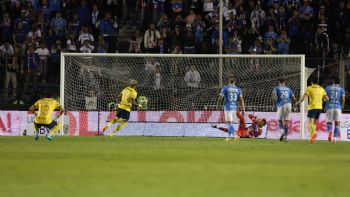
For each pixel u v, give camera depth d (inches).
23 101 2714.1
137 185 1021.2
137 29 3154.5
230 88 2161.7
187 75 2657.5
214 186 1012.5
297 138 2511.1
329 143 2178.9
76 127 2541.8
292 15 3068.4
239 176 1138.0
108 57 2659.9
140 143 2010.3
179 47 2908.5
